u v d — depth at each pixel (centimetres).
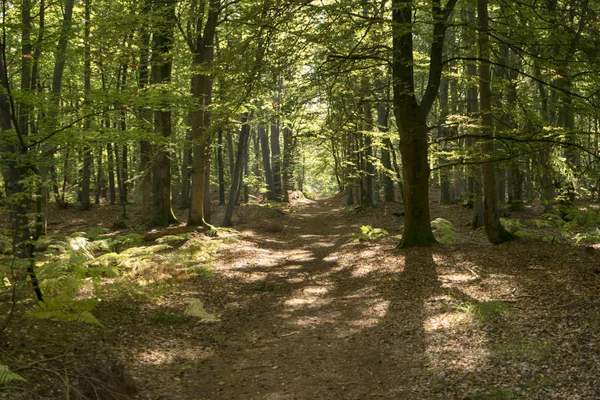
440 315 866
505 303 870
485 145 1370
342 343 801
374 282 1180
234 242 1856
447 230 1606
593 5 1443
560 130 1191
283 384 647
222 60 1222
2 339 632
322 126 1480
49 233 2084
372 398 591
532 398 525
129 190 3741
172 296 1081
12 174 946
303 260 1656
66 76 2208
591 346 630
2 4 895
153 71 1920
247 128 2384
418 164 1457
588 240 1462
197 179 1962
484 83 1348
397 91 1448
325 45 1188
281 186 4366
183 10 1902
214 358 747
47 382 548
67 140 847
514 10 1268
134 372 650
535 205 2702
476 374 608
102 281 1113
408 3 1081
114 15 1477
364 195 3031
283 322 939
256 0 1310
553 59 1178
